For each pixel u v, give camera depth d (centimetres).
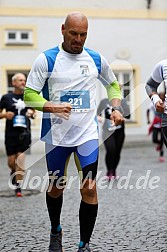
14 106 1145
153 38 2602
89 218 594
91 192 593
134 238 720
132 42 2589
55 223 640
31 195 1125
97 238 723
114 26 2664
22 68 2689
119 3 2731
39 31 2708
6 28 2688
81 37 594
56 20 2719
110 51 2586
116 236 733
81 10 2731
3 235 759
